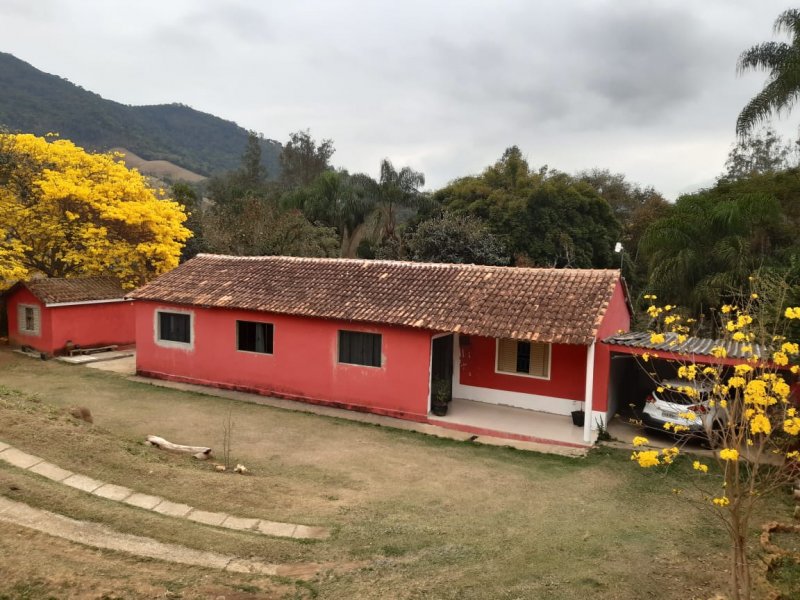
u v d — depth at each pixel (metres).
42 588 4.58
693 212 18.30
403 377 13.75
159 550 5.71
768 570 5.94
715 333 16.89
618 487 9.35
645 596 5.29
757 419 4.45
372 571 5.71
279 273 17.08
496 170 39.22
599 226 37.62
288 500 7.77
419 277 15.59
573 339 11.88
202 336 16.38
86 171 21.94
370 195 32.03
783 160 32.72
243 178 54.22
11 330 20.73
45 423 8.70
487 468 10.28
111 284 21.47
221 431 11.97
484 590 5.32
